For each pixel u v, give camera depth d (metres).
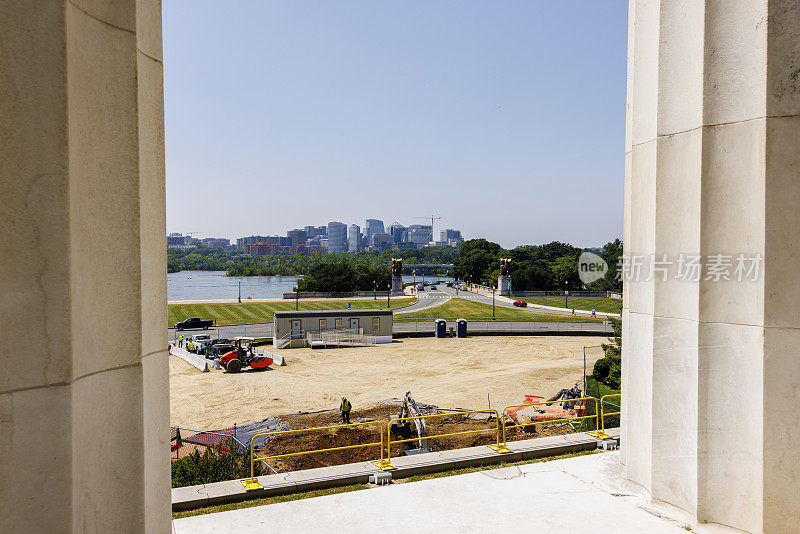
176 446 14.89
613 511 4.76
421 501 5.12
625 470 5.39
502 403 23.45
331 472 6.36
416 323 54.66
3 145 2.29
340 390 26.72
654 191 4.65
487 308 74.38
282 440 14.88
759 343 3.88
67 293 2.43
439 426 16.80
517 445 7.35
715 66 4.07
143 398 2.96
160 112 3.31
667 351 4.57
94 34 2.67
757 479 3.93
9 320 2.32
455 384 28.08
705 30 4.09
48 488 2.41
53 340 2.41
